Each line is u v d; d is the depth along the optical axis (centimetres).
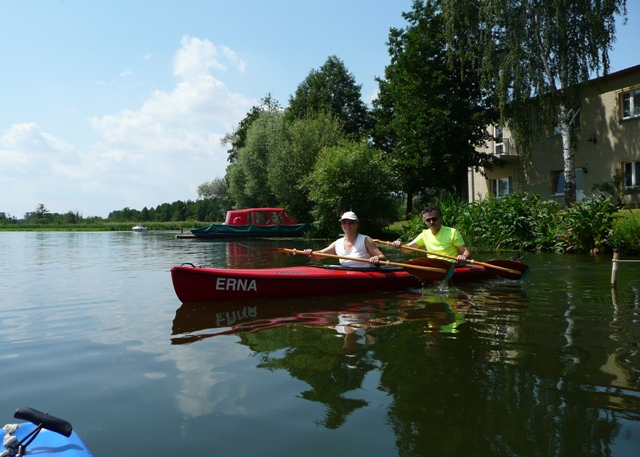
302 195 2742
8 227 6238
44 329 489
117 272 1000
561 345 403
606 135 2152
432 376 332
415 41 2512
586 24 1706
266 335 450
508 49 1878
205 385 322
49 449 194
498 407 279
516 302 602
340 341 424
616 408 276
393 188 2242
